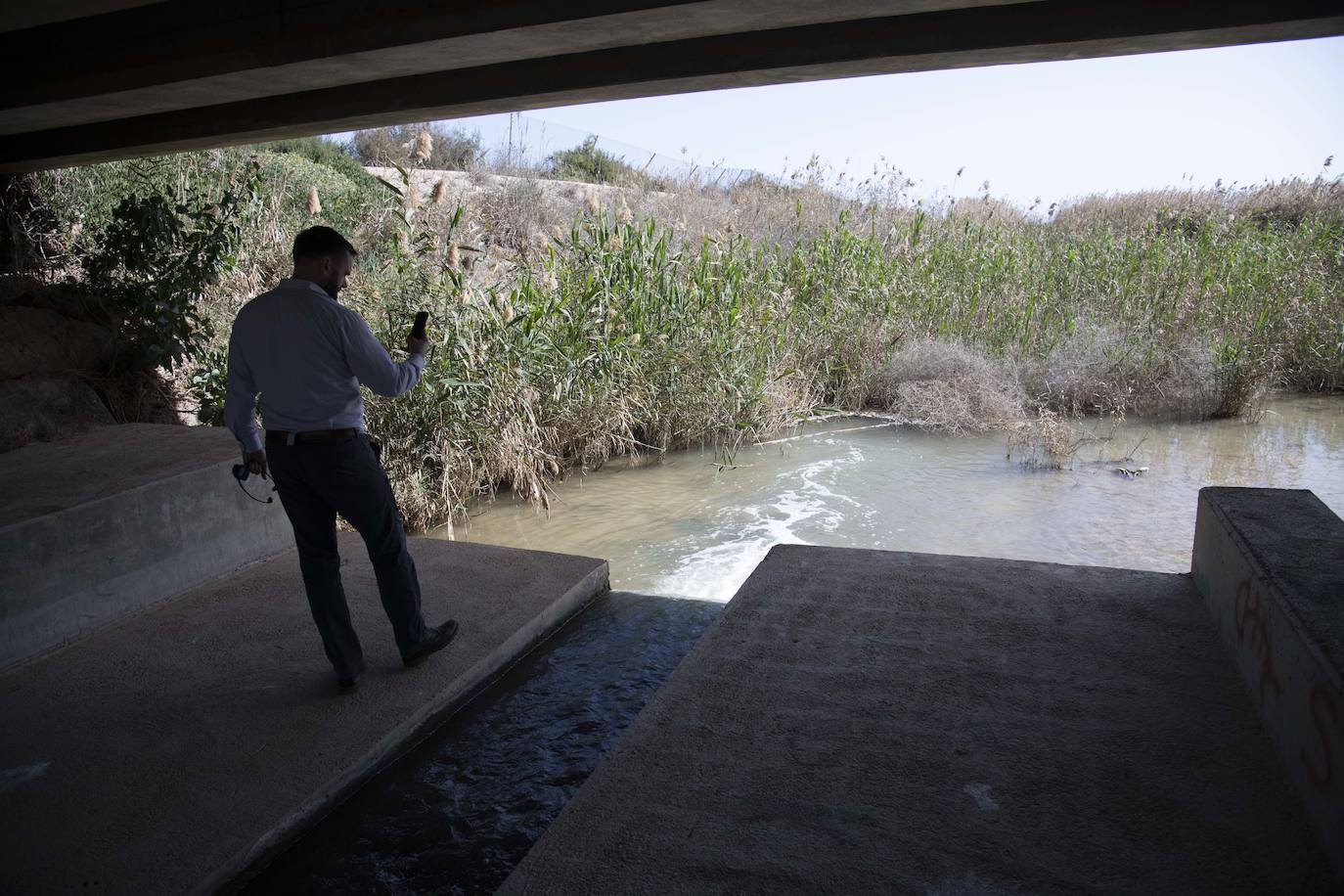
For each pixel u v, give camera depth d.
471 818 2.88
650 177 16.81
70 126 6.72
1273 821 2.35
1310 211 14.52
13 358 5.72
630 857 2.28
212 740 3.10
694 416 9.17
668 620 4.47
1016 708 2.94
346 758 3.00
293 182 12.44
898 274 12.11
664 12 3.79
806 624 3.64
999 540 6.43
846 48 4.36
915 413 10.23
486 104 5.44
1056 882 2.14
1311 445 8.73
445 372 7.14
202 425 6.88
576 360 8.22
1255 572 2.94
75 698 3.39
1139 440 9.14
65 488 4.18
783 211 14.65
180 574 4.41
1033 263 12.84
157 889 2.38
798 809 2.46
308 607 4.25
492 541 6.76
